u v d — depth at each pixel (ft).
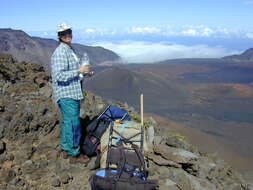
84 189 10.01
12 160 10.70
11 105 12.71
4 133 11.53
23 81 16.06
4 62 17.33
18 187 9.70
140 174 8.94
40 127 12.14
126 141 10.34
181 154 12.58
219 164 15.12
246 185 14.58
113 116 11.62
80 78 9.96
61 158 11.11
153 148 13.10
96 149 10.99
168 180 11.32
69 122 10.22
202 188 11.66
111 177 8.58
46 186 9.98
